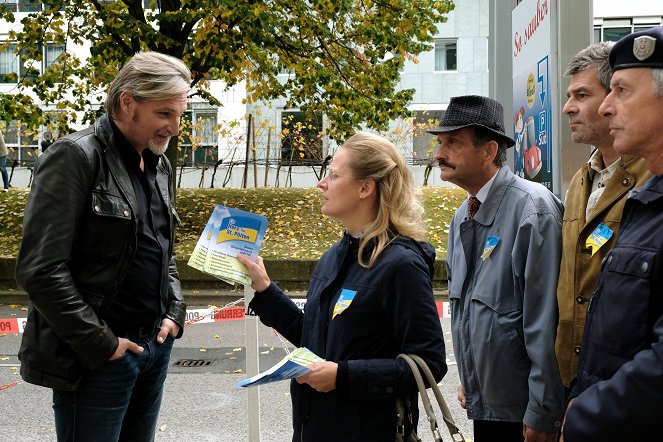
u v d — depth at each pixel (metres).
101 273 2.61
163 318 2.99
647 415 1.58
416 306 2.19
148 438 3.01
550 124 3.75
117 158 2.68
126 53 11.95
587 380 1.88
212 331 8.48
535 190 2.82
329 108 14.36
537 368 2.63
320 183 2.43
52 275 2.46
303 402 2.30
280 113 26.64
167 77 2.66
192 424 5.19
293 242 11.97
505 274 2.80
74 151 2.55
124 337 2.69
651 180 1.84
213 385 6.20
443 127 2.90
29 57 13.25
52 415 5.39
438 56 28.17
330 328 2.29
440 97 28.12
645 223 1.82
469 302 2.91
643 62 1.79
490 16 5.80
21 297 10.21
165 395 5.91
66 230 2.50
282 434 4.97
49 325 2.57
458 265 3.04
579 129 2.58
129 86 2.65
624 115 1.82
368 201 2.35
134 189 2.72
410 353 2.18
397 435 2.19
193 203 14.44
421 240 2.33
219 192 15.75
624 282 1.79
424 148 25.77
